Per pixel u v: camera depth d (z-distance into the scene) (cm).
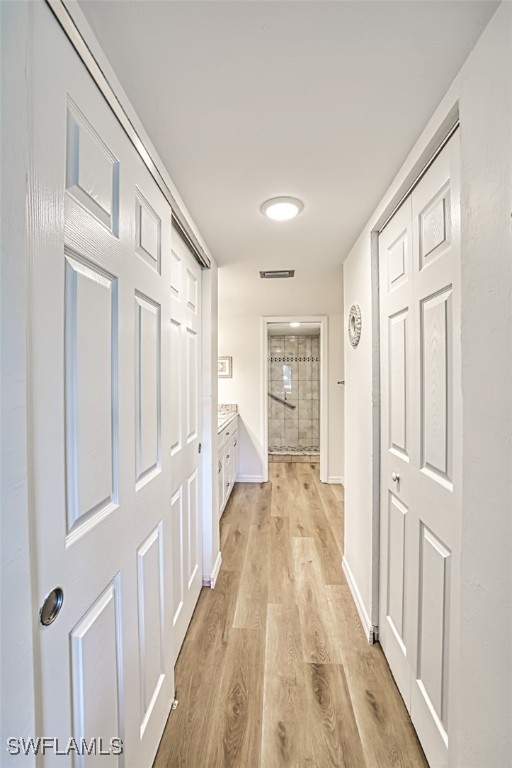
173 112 101
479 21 75
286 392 636
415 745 120
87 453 75
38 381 59
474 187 81
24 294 55
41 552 60
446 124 97
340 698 138
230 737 122
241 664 154
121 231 91
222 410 413
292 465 520
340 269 251
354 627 178
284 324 452
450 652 101
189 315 183
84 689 73
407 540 135
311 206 158
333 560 245
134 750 97
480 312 79
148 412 110
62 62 66
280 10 73
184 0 70
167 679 126
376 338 170
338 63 86
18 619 53
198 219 169
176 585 158
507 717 70
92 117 77
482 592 78
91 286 77
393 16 75
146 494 107
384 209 148
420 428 123
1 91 50
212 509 215
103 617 81
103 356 82
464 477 85
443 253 107
